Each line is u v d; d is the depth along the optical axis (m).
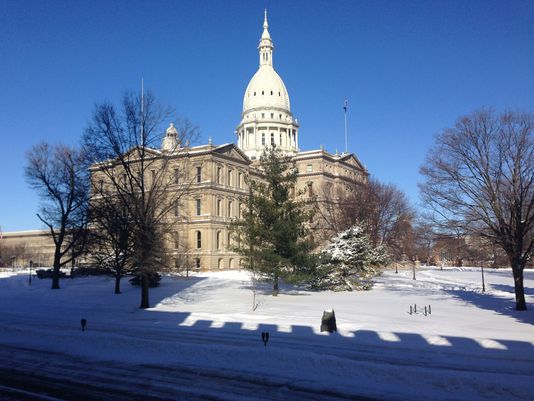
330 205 78.31
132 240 34.97
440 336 20.17
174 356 16.89
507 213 34.25
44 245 134.62
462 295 42.47
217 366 15.27
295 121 152.25
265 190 42.88
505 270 97.12
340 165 113.00
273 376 13.91
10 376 14.37
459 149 34.22
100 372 14.75
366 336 20.64
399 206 78.38
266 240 41.62
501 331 21.83
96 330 23.80
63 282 57.53
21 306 37.00
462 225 34.69
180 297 40.94
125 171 36.16
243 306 33.66
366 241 49.62
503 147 32.88
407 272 88.44
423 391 12.30
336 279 46.69
